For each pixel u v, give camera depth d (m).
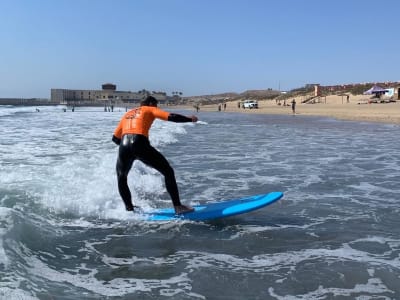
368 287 4.05
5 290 3.40
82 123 31.16
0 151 12.36
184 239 5.43
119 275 4.23
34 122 32.09
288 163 12.20
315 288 4.02
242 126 32.69
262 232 5.78
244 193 8.18
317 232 5.80
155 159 6.16
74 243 5.07
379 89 73.94
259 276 4.29
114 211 6.48
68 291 3.73
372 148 16.44
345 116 45.41
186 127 31.30
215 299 3.76
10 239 4.41
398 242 5.43
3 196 6.24
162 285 4.03
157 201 7.34
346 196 8.04
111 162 10.17
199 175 10.05
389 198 7.91
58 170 8.77
